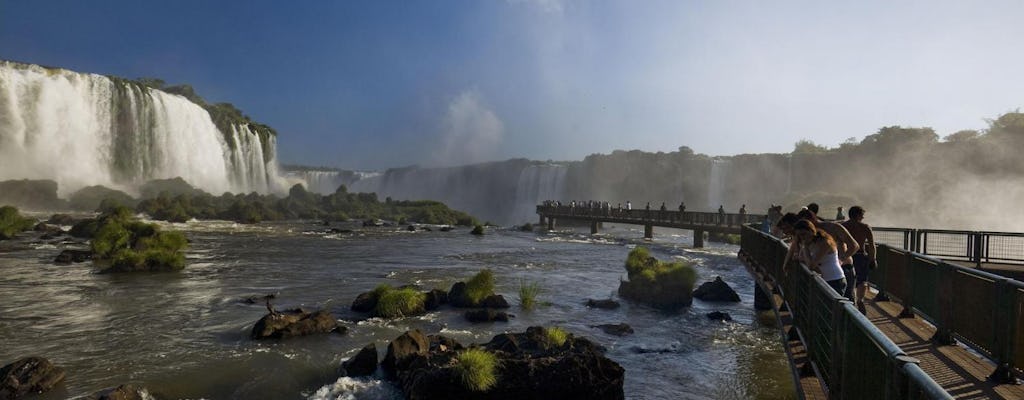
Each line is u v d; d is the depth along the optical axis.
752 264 17.25
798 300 8.26
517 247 37.69
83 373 9.98
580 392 8.55
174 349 11.52
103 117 61.22
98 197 52.72
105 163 61.12
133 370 10.19
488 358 8.70
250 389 9.38
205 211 53.44
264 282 20.17
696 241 40.16
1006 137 71.44
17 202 48.19
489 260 29.45
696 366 11.11
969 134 84.25
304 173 112.44
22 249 27.34
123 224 27.00
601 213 54.97
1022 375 5.88
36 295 16.73
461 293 16.80
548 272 25.25
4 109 51.16
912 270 9.23
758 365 11.19
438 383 8.40
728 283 23.05
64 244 29.69
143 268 21.83
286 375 10.08
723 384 10.03
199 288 18.56
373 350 10.28
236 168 84.25
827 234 7.70
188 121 73.62
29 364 9.15
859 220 9.45
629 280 21.05
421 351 10.32
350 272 23.36
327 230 46.06
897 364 3.35
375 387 9.32
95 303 15.84
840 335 5.16
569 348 10.08
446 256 30.88
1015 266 13.97
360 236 42.75
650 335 13.66
